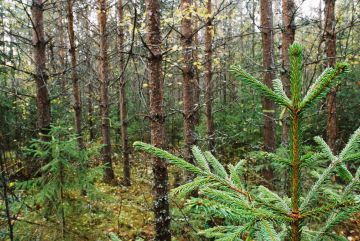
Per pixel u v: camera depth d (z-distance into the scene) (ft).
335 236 4.49
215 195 3.70
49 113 20.33
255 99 33.78
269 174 20.11
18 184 14.58
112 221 20.89
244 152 33.27
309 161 4.21
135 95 43.57
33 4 19.65
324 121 30.42
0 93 29.09
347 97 33.83
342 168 4.33
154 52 13.84
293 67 3.49
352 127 34.14
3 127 27.73
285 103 3.60
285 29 18.72
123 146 32.68
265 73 23.52
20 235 13.67
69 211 14.84
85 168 15.92
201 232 5.26
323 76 3.56
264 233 3.40
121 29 29.58
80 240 14.42
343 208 3.71
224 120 37.27
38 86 19.94
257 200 4.05
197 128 35.68
